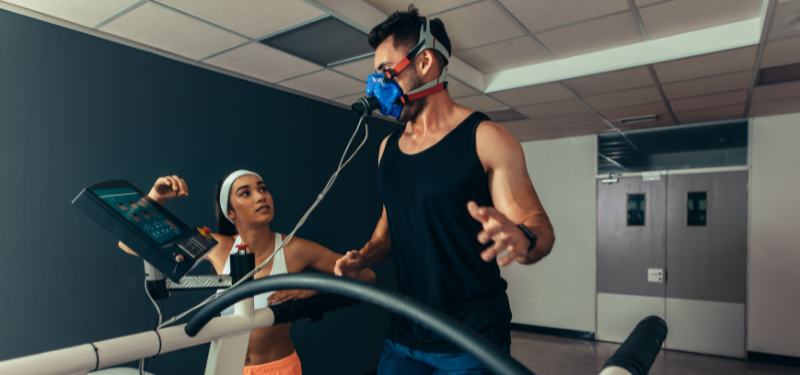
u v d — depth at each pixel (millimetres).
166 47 2566
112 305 2354
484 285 776
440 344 770
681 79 3211
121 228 731
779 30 2340
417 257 792
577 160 5480
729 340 4469
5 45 2027
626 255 5090
